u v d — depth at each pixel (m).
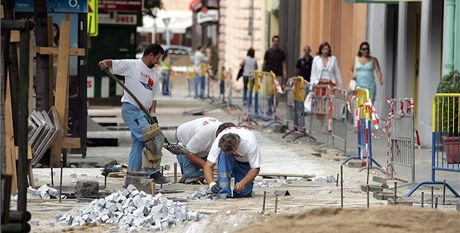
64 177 28.09
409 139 27.62
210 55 114.44
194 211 21.23
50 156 30.19
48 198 23.69
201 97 80.62
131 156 26.20
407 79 46.16
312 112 41.41
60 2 32.62
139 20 62.41
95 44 62.03
